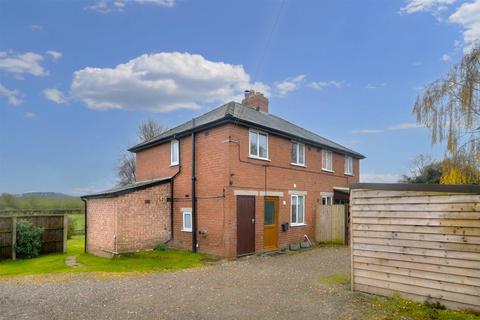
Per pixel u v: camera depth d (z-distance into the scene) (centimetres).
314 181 1964
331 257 1405
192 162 1544
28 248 1495
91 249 1603
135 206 1488
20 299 782
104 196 1488
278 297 776
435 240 697
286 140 1752
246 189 1474
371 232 800
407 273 734
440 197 697
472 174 1198
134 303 739
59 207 3506
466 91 1198
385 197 779
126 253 1427
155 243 1547
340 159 2302
